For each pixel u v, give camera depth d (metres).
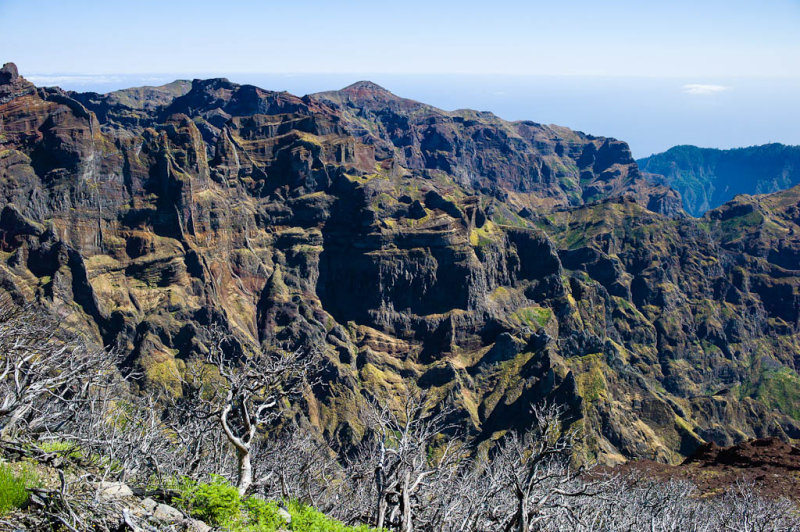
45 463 23.03
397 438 36.62
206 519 24.53
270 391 30.28
